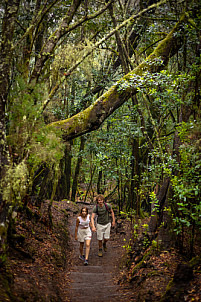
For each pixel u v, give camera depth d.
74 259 7.72
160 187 6.74
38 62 5.36
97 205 8.20
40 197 8.66
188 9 6.54
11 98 4.91
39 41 7.95
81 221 7.50
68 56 6.02
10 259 4.45
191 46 7.05
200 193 4.96
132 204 11.55
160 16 7.71
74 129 6.00
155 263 5.30
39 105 4.79
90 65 6.84
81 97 11.23
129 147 11.70
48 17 8.33
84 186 24.98
